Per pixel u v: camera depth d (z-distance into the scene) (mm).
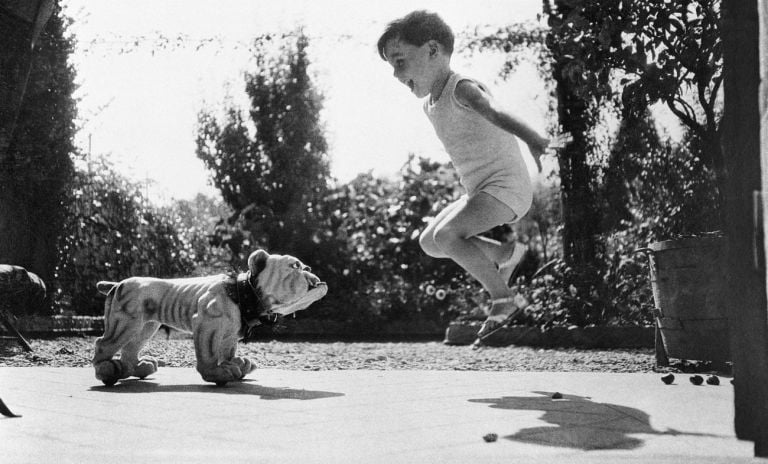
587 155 6887
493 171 3219
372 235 9328
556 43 4664
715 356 3914
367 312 8844
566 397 2875
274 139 9555
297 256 9219
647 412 2430
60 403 2680
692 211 6082
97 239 8141
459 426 2158
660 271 4113
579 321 6914
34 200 7289
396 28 3379
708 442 1896
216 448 1833
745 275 1778
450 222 3191
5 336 6348
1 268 5340
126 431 2072
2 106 2422
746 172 1765
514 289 7438
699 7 4070
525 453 1767
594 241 7035
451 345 7484
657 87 4105
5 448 1831
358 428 2125
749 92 1757
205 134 9594
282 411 2477
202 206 9727
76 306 7926
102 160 8266
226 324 3305
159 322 3496
